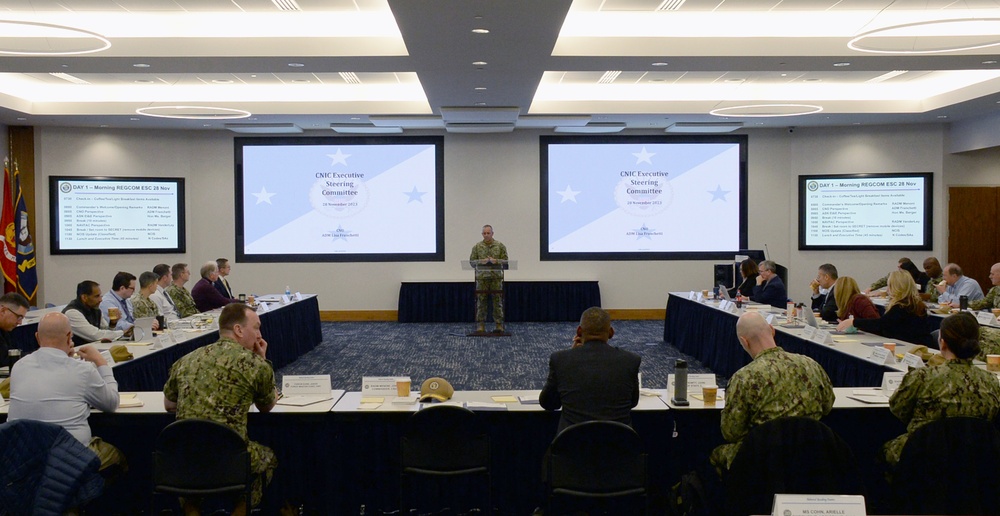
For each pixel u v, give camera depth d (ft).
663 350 32.50
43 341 11.64
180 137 40.52
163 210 40.16
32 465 9.77
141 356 17.70
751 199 41.63
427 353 31.37
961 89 31.71
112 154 39.22
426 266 41.86
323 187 41.47
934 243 39.91
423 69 25.21
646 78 31.99
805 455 9.36
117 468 11.99
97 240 39.19
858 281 40.88
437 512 13.00
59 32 21.74
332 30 23.53
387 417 12.49
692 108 34.24
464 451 11.35
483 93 29.73
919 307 19.88
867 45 22.09
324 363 29.30
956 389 10.64
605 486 10.46
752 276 31.99
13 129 37.65
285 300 31.45
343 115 34.63
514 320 41.01
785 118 36.45
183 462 10.59
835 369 18.39
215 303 29.66
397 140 41.50
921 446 9.82
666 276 41.96
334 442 12.50
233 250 41.32
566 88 34.24
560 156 41.75
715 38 23.39
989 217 39.60
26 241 36.73
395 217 41.70
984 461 9.59
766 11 22.30
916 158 39.81
